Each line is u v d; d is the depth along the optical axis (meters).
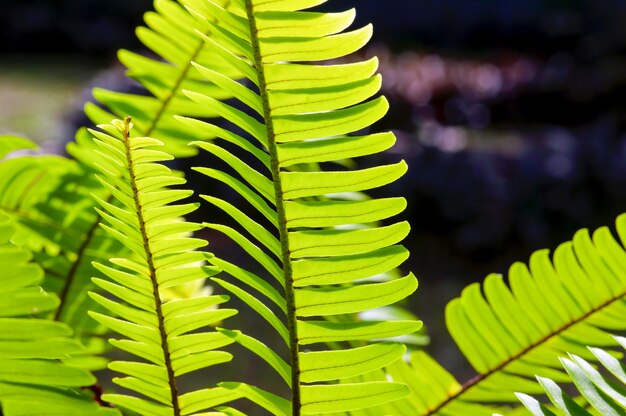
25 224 0.60
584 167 4.21
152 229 0.46
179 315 0.48
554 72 6.64
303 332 0.47
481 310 0.56
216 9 0.43
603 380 0.47
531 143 4.71
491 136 6.15
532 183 4.16
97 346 0.59
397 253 0.46
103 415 0.48
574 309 0.55
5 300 0.45
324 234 0.45
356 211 0.45
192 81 0.60
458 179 4.18
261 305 0.47
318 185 0.45
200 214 4.07
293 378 0.47
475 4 10.59
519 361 0.56
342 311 0.46
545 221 4.15
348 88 0.44
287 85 0.44
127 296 0.47
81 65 8.73
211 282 3.02
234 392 0.49
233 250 3.72
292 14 0.43
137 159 0.45
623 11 7.61
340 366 0.47
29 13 9.42
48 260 0.60
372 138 0.45
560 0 10.36
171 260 0.47
